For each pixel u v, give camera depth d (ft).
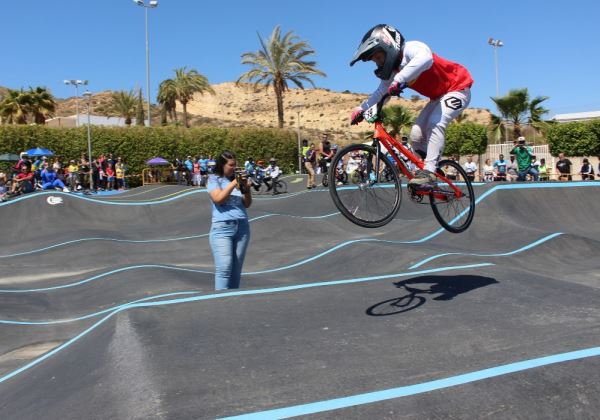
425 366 11.60
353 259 28.58
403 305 16.11
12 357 18.40
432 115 14.34
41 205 48.60
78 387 11.75
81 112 302.86
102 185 84.94
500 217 34.78
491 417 9.39
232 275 18.88
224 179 18.70
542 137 106.01
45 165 70.38
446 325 14.25
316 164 64.13
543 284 17.66
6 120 150.41
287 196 54.85
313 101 330.13
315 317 15.21
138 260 34.88
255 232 40.27
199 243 39.42
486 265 20.74
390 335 13.65
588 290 16.87
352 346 12.96
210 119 284.41
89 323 21.12
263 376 11.21
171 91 165.17
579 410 9.64
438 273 19.90
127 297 24.23
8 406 12.32
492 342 12.91
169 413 9.46
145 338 13.47
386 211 13.75
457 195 15.03
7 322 21.49
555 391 10.05
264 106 334.24
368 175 13.64
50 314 23.36
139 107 184.75
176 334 13.79
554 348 12.09
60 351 15.65
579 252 28.63
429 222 37.01
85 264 34.04
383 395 10.09
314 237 40.52
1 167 92.22
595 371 10.64
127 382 11.07
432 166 14.08
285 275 28.94
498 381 10.44
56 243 39.55
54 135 96.73
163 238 41.68
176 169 93.09
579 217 40.14
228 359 12.15
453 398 9.89
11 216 47.03
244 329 14.20
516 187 40.11
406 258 25.68
